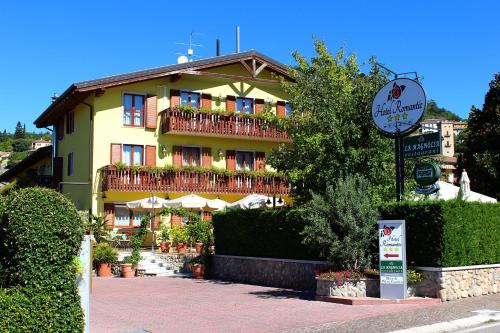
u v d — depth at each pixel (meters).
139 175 30.98
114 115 31.83
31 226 8.85
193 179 32.34
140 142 32.34
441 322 11.93
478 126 34.16
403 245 14.72
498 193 32.88
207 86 34.31
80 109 33.75
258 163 35.44
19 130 165.38
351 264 15.97
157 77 31.77
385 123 17.92
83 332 9.23
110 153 31.50
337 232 16.22
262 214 21.28
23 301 8.60
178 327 12.11
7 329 8.37
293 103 21.48
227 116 33.53
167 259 26.56
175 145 33.22
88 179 31.80
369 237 15.88
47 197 9.16
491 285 16.41
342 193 16.06
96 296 17.84
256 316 13.34
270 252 20.70
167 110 32.28
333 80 20.81
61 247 9.03
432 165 16.64
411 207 15.59
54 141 38.59
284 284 19.78
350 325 11.78
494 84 33.91
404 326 11.55
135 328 12.02
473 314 12.86
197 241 28.03
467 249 15.64
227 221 23.42
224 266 23.41
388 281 14.78
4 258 9.05
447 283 14.95
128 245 29.23
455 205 15.36
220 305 15.38
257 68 35.22
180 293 18.42
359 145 19.80
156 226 31.61
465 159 34.41
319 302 15.30
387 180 19.53
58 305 8.89
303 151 20.27
